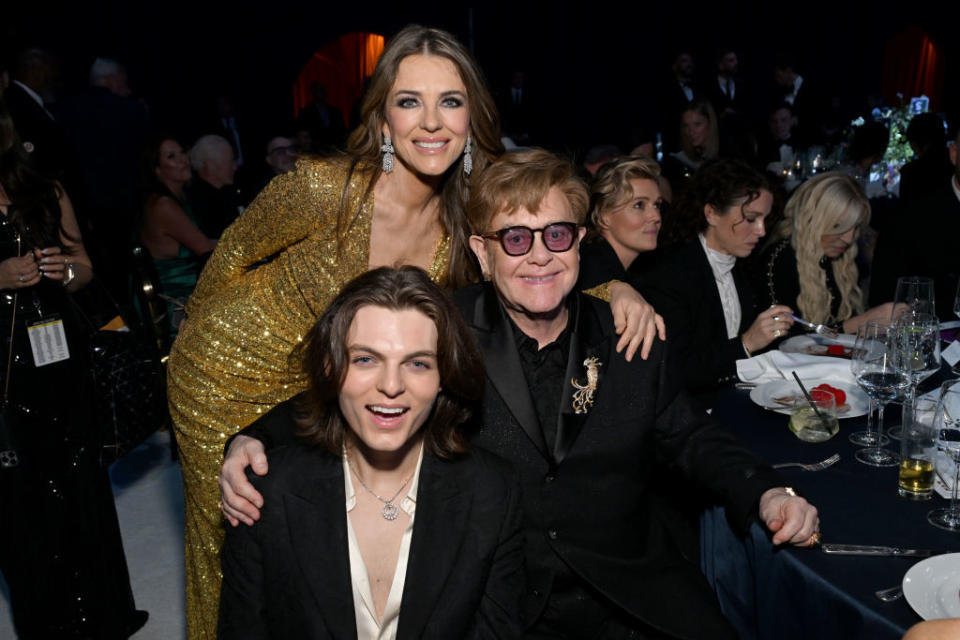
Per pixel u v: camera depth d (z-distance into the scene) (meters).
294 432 1.56
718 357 2.43
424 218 2.00
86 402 2.34
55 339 2.23
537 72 12.25
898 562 1.48
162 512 3.35
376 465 1.50
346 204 1.88
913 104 7.09
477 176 1.77
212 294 2.10
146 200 3.98
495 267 1.67
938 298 3.36
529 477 1.69
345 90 13.20
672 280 2.61
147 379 2.57
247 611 1.46
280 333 2.01
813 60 13.11
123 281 5.33
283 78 10.91
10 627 2.66
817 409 2.01
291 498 1.46
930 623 1.13
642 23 12.45
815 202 3.02
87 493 2.34
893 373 1.91
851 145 5.92
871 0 13.01
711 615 1.69
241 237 1.99
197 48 10.30
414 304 1.40
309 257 1.95
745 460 1.73
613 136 12.77
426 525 1.48
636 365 1.75
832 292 3.15
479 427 1.68
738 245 2.74
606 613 1.75
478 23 11.81
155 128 10.23
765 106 13.11
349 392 1.41
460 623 1.46
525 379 1.68
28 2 9.00
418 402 1.42
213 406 2.01
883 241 3.51
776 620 1.60
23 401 2.18
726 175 2.71
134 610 2.57
